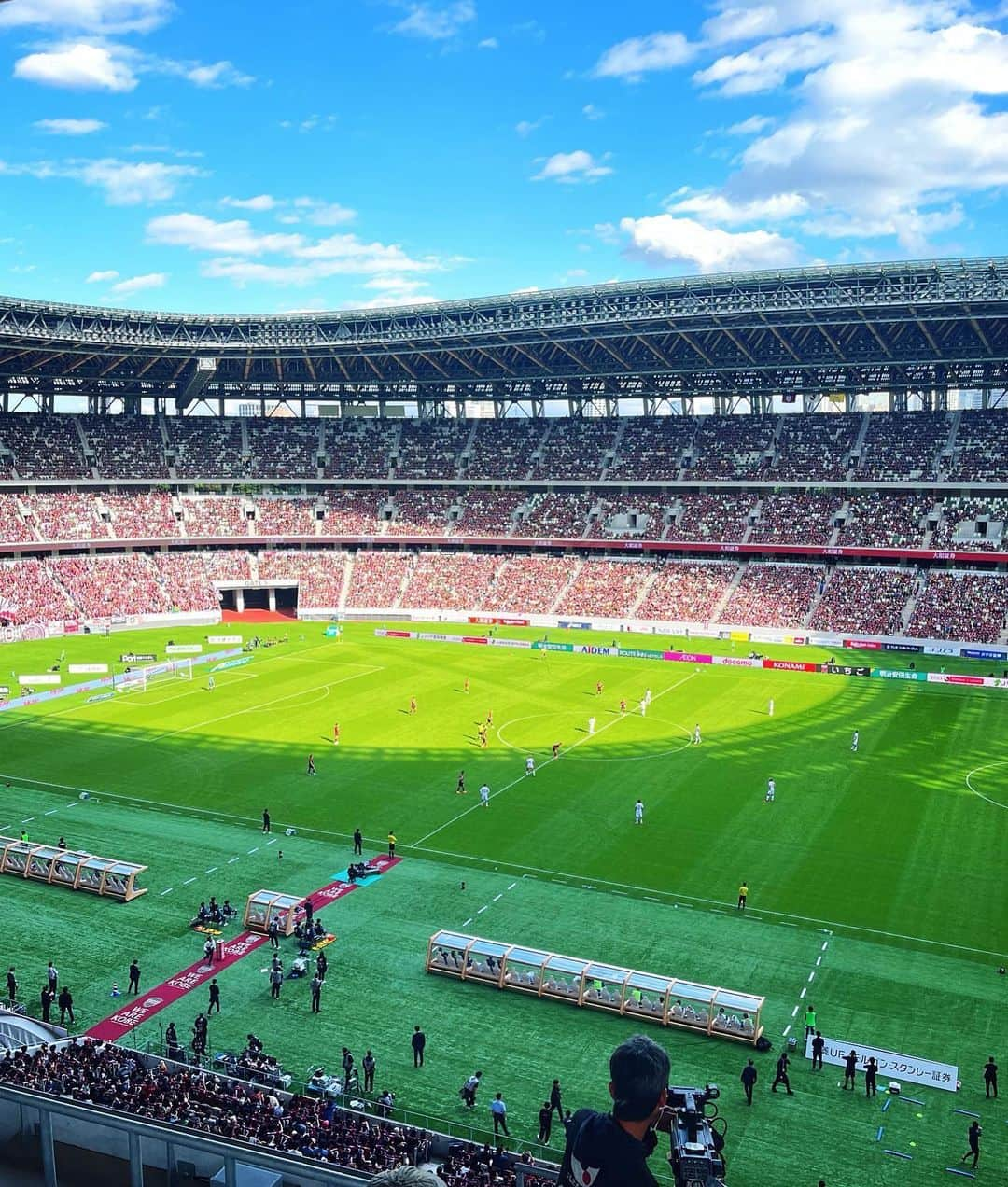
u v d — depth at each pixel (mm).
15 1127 16547
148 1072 38688
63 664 120250
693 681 115312
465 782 79562
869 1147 38312
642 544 147500
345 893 60406
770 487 146500
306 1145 33219
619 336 129625
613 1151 7297
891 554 133750
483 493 161750
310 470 164875
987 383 138875
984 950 53406
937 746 89500
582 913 57844
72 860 61469
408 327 140750
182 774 81875
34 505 147375
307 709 102500
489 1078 42906
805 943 54125
